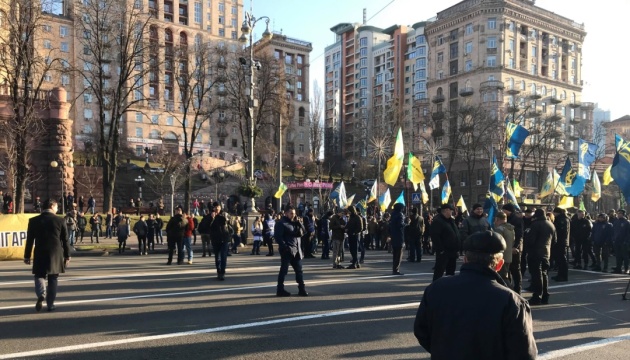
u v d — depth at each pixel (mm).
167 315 7398
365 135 96125
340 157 92312
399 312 7777
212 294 9234
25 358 5277
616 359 5574
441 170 22672
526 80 75438
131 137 81000
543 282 8883
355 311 7805
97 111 80188
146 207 41094
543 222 8852
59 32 75812
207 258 17391
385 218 21969
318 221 20844
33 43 29469
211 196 49406
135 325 6758
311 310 7848
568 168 18875
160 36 85875
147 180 50312
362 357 5469
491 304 2492
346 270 13500
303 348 5762
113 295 9062
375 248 22922
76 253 19016
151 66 37031
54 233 7672
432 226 9836
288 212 9117
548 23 78312
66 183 37281
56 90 37156
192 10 93812
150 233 20453
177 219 14828
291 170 74750
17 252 16469
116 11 37188
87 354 5438
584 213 15047
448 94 78188
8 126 30875
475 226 10422
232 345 5840
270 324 6879
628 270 14383
